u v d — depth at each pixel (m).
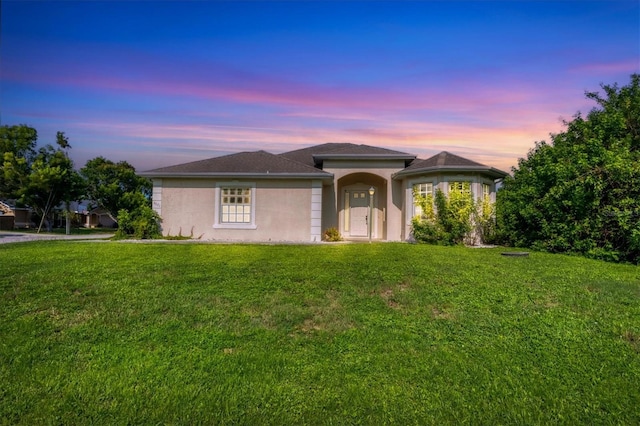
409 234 15.52
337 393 3.40
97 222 54.38
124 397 3.30
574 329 4.78
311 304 5.69
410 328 4.84
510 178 15.80
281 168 15.52
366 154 16.19
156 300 5.73
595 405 3.27
